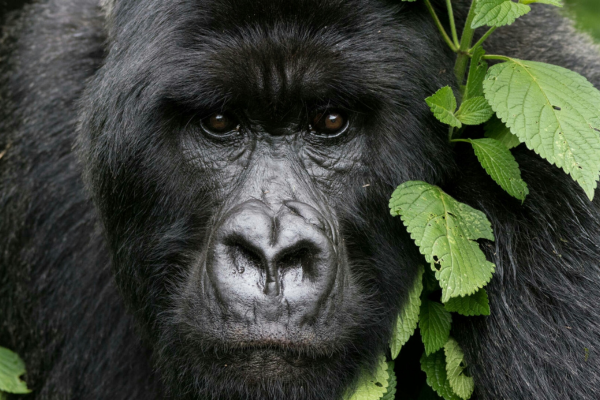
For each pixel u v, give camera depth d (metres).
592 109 7.34
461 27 9.07
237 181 8.22
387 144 8.20
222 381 7.67
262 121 8.17
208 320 7.38
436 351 8.76
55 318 11.52
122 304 10.86
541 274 8.41
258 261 7.25
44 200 11.54
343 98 7.95
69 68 11.62
